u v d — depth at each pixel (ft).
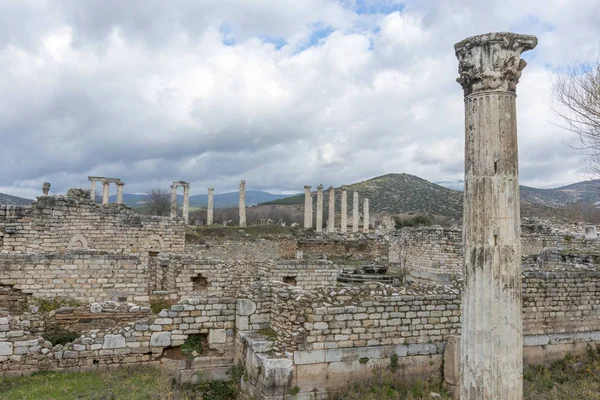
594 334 55.52
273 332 46.80
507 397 28.09
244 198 221.66
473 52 29.30
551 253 76.89
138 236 91.50
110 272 62.95
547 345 53.31
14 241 77.00
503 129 28.60
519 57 29.19
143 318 47.19
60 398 37.06
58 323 49.42
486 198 28.48
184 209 216.13
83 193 111.04
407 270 103.81
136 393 38.55
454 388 45.06
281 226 238.07
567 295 54.75
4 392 38.40
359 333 44.86
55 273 60.95
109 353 44.70
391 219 271.49
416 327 46.80
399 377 45.57
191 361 46.62
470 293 28.99
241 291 50.83
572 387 46.62
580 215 175.11
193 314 47.37
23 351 42.80
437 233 93.04
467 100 29.73
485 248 28.40
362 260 163.43
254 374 42.96
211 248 142.41
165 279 66.64
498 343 28.17
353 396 42.57
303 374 42.42
